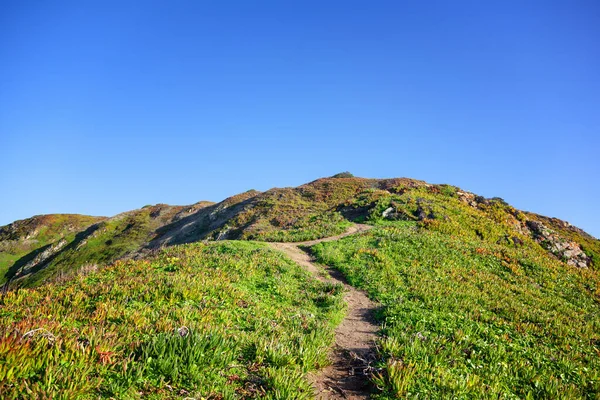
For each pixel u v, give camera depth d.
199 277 13.55
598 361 11.59
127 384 6.17
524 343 11.88
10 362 5.71
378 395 7.51
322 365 8.74
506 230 37.03
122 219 87.00
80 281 12.98
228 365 7.48
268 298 13.43
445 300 14.66
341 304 13.82
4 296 10.67
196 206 88.56
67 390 5.45
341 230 31.31
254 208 54.06
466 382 8.01
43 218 95.25
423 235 27.16
